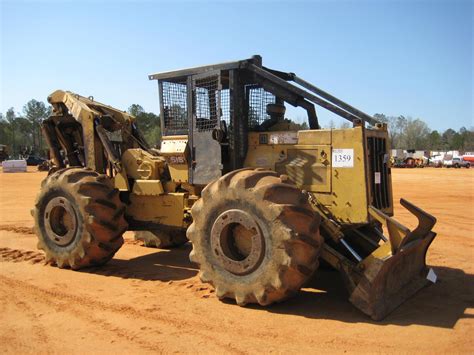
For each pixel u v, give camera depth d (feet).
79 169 24.11
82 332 15.17
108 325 15.71
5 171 127.75
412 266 19.11
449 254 26.81
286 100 21.02
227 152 21.04
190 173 22.21
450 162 182.80
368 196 18.04
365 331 14.93
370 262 16.83
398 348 13.64
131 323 15.84
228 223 17.21
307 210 16.31
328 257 17.76
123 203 24.14
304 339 14.30
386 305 16.62
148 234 29.37
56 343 14.35
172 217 23.30
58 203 23.34
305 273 16.03
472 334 14.70
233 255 17.72
